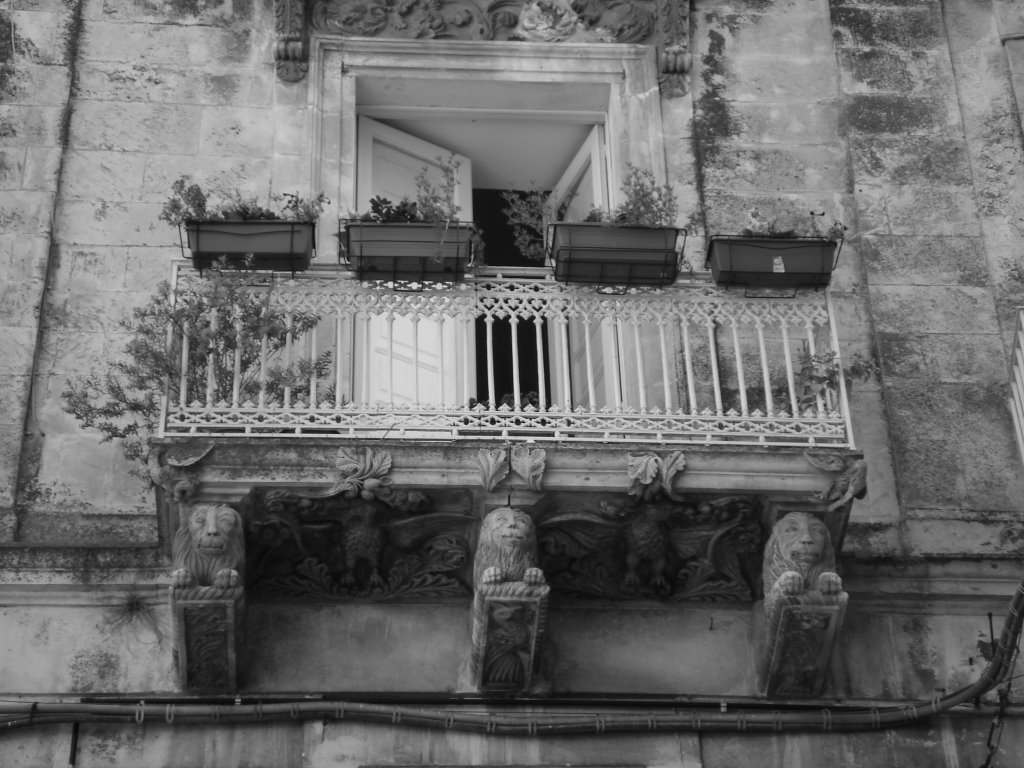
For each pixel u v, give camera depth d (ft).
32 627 37.65
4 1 45.39
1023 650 38.75
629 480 36.63
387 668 37.63
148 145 43.98
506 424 37.14
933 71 46.75
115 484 39.93
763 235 39.32
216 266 38.32
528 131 46.88
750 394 41.50
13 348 41.16
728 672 38.24
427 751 36.50
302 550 37.35
